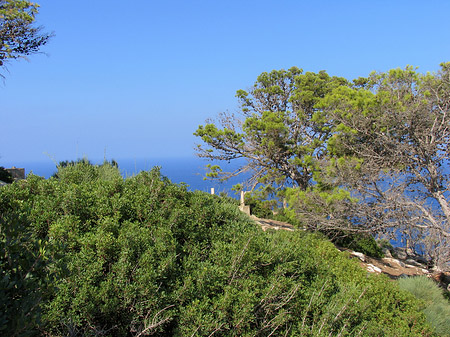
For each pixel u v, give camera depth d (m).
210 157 19.44
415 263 17.41
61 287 3.31
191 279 4.12
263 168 18.61
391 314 6.48
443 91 11.89
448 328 7.21
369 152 12.78
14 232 2.35
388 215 12.30
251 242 5.02
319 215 13.23
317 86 18.86
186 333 3.62
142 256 3.87
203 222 5.46
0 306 2.05
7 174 16.47
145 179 6.02
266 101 20.95
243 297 4.08
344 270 7.26
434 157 12.44
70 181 6.02
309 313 4.92
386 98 11.76
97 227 4.38
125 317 3.56
